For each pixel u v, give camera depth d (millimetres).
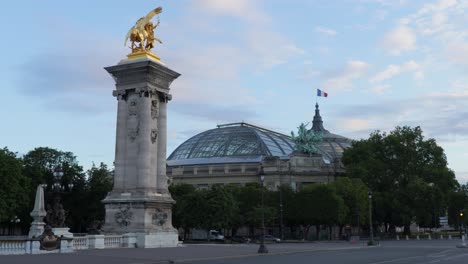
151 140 64812
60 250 47531
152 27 69125
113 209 63312
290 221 133375
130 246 59000
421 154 161875
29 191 99625
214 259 45000
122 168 64875
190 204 105062
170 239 64250
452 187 160875
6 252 43438
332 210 123562
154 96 66250
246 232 146500
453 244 92438
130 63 64938
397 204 144625
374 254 55812
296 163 166375
